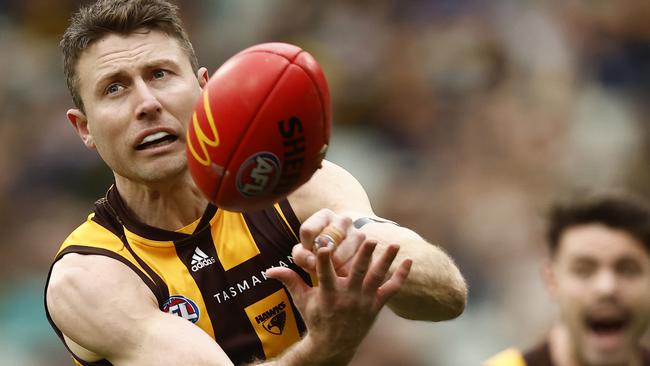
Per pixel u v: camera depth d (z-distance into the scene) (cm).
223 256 1308
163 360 1180
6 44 4022
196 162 1078
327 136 1088
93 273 1259
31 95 3869
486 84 4084
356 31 4212
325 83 1079
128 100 1252
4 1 4162
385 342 3081
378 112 4081
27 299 3262
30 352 3158
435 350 3141
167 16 1279
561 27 4278
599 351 2042
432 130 4003
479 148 3956
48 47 4075
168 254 1304
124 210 1323
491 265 3497
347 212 1296
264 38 4203
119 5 1266
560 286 2070
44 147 3691
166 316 1229
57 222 3506
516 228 3569
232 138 1052
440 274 1215
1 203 3566
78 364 1318
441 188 3772
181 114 1256
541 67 4144
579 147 3997
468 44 4147
